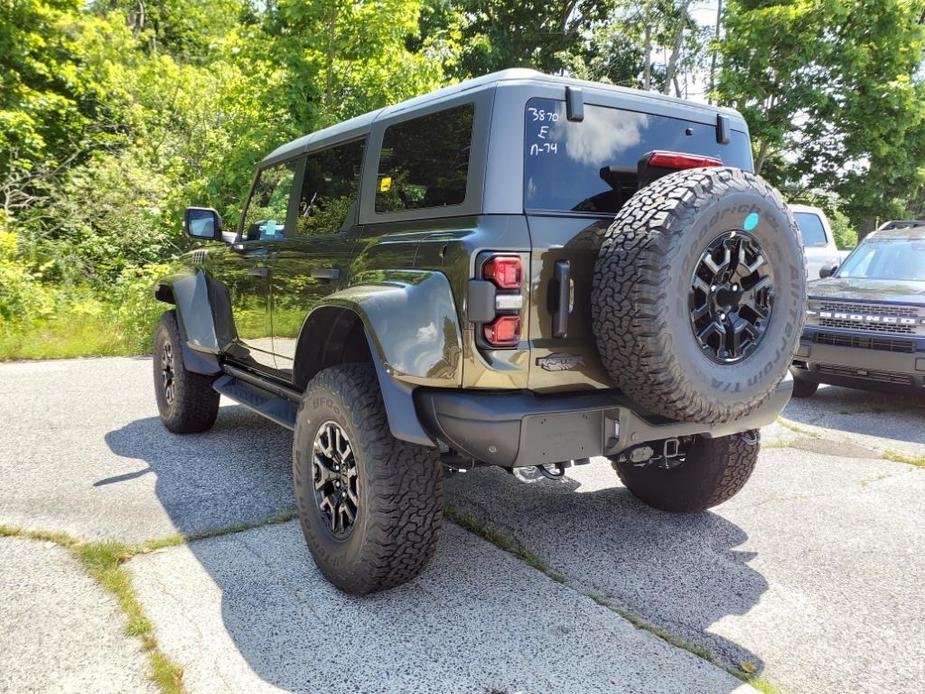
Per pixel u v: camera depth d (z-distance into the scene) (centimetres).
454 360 250
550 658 249
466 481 446
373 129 334
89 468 449
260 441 514
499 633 265
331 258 340
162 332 530
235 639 257
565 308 256
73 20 1349
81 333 931
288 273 380
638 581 313
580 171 282
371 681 235
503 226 255
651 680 238
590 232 267
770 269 270
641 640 263
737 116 348
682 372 247
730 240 261
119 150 1304
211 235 471
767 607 291
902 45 1862
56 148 1334
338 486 297
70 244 1098
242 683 232
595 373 270
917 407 689
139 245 1168
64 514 372
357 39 1107
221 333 471
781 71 1861
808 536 366
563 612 282
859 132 1927
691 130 326
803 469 484
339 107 1118
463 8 2370
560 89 281
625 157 298
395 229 307
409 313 261
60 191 1166
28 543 336
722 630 272
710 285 257
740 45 1925
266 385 415
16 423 554
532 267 252
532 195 267
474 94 276
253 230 446
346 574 285
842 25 1856
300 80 1076
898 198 2098
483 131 267
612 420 271
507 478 454
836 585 312
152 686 230
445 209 279
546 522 380
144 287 971
